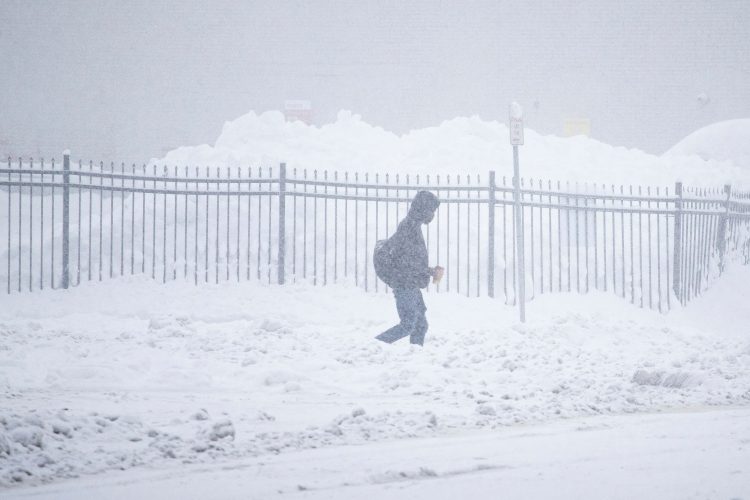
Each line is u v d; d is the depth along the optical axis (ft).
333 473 54.65
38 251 177.27
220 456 59.93
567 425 73.97
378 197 171.12
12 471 53.78
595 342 136.05
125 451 59.93
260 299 161.99
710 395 91.50
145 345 120.26
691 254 190.60
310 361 110.83
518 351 118.73
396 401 87.97
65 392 91.25
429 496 48.03
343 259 177.58
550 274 175.22
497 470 55.47
